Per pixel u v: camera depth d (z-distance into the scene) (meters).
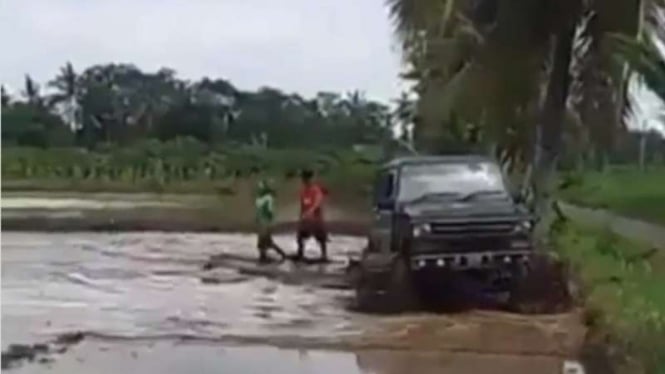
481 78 18.39
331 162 56.69
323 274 23.77
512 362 13.17
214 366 13.05
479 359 13.40
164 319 17.03
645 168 41.28
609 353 12.95
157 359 13.55
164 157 70.88
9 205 49.53
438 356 13.63
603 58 17.75
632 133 20.31
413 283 17.75
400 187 18.36
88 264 26.33
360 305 18.16
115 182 65.00
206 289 21.12
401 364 13.16
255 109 77.56
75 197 57.69
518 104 18.39
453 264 17.44
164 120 80.56
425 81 26.56
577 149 20.45
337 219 39.28
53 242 33.75
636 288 16.16
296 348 14.29
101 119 80.00
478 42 18.17
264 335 15.34
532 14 17.33
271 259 27.14
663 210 34.38
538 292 17.19
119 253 29.53
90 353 13.97
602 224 30.16
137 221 41.03
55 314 17.62
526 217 17.56
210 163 66.56
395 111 38.94
